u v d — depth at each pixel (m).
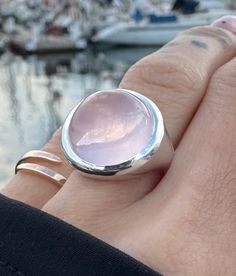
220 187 0.06
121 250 0.06
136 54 1.93
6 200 0.06
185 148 0.07
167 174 0.06
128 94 0.06
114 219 0.06
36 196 0.07
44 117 1.20
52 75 1.67
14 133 1.09
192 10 2.01
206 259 0.06
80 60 1.91
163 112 0.07
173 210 0.06
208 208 0.06
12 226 0.06
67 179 0.07
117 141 0.06
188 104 0.07
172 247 0.06
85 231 0.06
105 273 0.05
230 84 0.07
